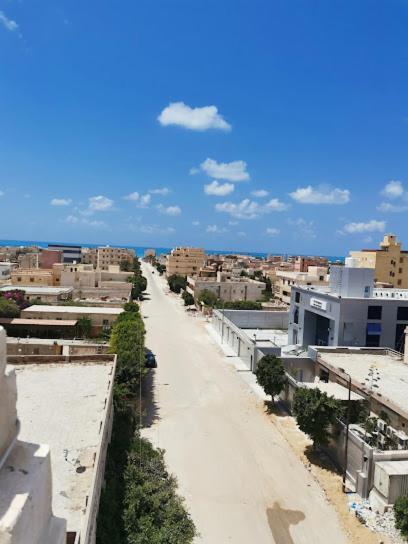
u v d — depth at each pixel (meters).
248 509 23.55
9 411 5.06
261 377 39.38
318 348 44.28
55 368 29.11
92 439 19.16
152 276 192.12
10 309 60.88
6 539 4.04
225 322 68.75
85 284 99.25
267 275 139.75
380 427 28.84
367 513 23.39
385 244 101.06
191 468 27.48
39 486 5.01
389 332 48.66
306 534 21.72
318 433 28.53
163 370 50.06
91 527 13.19
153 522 20.14
